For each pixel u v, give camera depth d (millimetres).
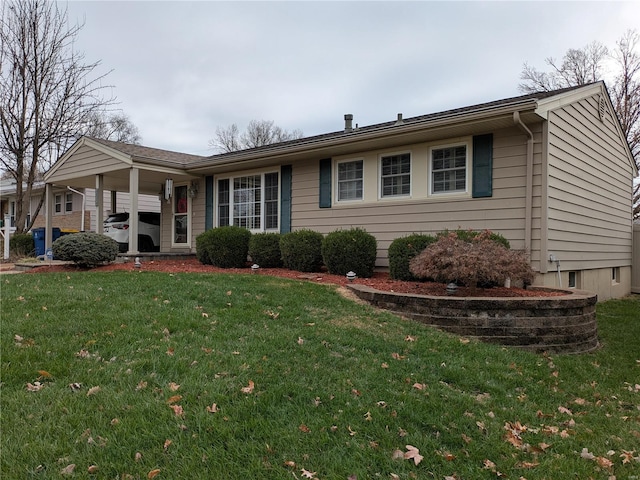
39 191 19156
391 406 3209
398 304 5820
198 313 5109
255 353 3979
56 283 6996
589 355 5348
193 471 2326
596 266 10062
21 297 5746
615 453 2857
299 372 3666
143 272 8516
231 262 10102
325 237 9219
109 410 2885
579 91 8594
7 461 2340
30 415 2797
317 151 9508
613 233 11383
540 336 5367
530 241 7332
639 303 10445
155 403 2986
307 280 7797
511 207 7551
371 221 9266
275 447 2586
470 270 5695
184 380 3357
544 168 7250
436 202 8359
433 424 3012
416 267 6270
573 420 3361
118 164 11477
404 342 4684
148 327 4504
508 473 2531
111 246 9750
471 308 5375
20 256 14523
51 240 14047
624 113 20906
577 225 8781
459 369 4074
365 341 4578
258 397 3150
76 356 3746
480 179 7867
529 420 3268
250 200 11523
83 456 2408
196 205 12852
